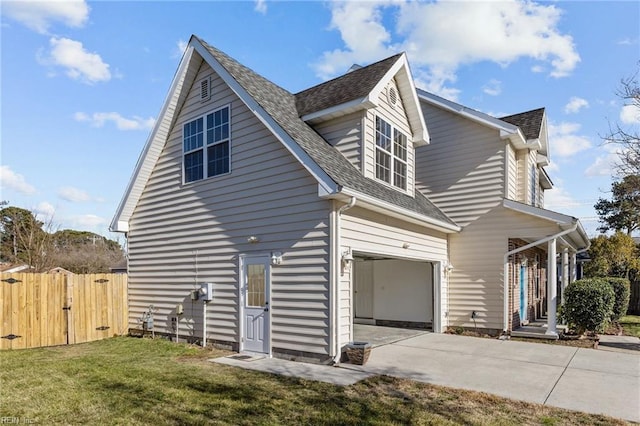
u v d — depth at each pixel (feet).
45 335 33.65
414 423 15.34
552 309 33.81
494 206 37.63
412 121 37.17
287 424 15.24
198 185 32.96
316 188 25.39
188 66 33.06
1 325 31.89
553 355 27.50
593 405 17.46
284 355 26.27
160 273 35.76
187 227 33.58
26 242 84.43
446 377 21.80
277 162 27.53
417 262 41.75
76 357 27.91
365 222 27.61
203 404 17.44
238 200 29.78
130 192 37.37
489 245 37.63
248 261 28.86
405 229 32.48
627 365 24.62
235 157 30.22
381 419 15.70
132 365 24.88
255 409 16.80
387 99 33.96
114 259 115.03
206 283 31.14
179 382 20.81
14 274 32.81
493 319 36.78
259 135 28.73
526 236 35.86
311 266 25.34
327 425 15.17
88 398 18.38
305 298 25.49
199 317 32.01
